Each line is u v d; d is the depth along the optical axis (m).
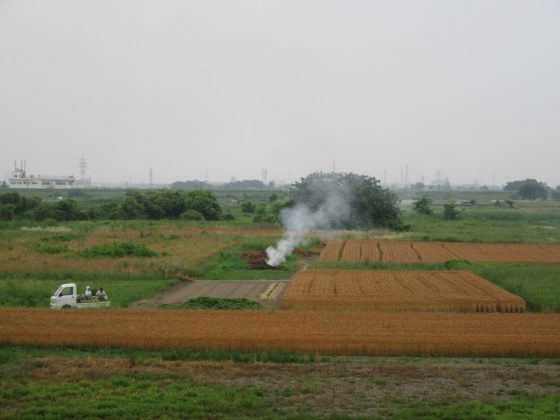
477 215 168.00
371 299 50.50
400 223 124.94
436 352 36.50
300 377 32.94
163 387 31.36
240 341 36.88
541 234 118.06
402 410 28.75
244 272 70.62
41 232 102.06
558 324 41.84
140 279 62.69
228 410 28.73
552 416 27.88
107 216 136.62
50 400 29.69
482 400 30.08
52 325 40.84
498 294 53.12
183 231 106.81
